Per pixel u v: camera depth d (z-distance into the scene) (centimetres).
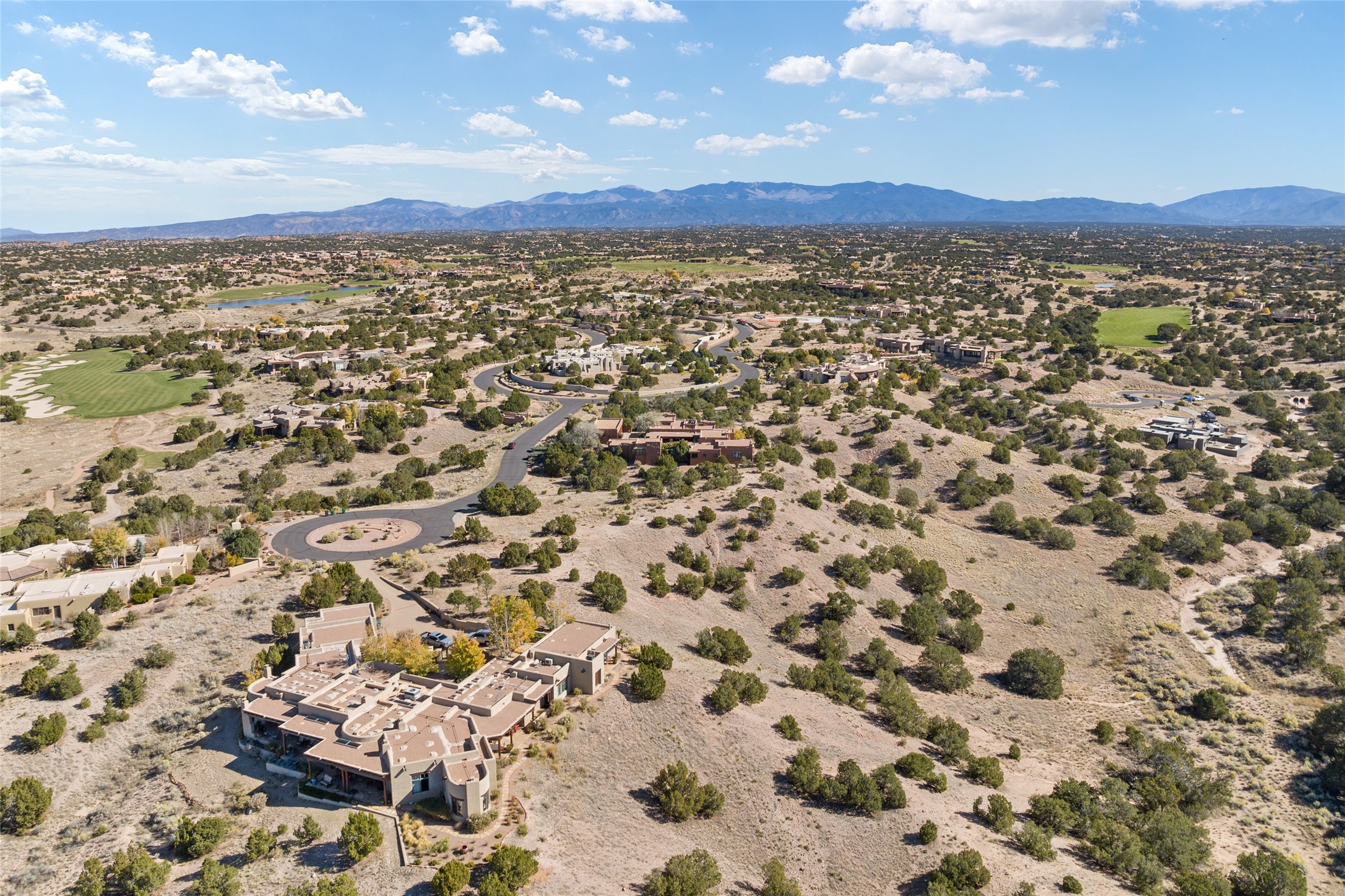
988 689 12375
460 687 9512
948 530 17550
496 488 16725
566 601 12300
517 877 7131
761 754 9281
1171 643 13762
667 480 17738
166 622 11669
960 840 8225
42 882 7375
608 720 9550
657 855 7869
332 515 16588
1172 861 8500
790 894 7312
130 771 8956
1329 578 15350
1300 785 10419
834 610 13312
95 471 19262
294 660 10812
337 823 7994
